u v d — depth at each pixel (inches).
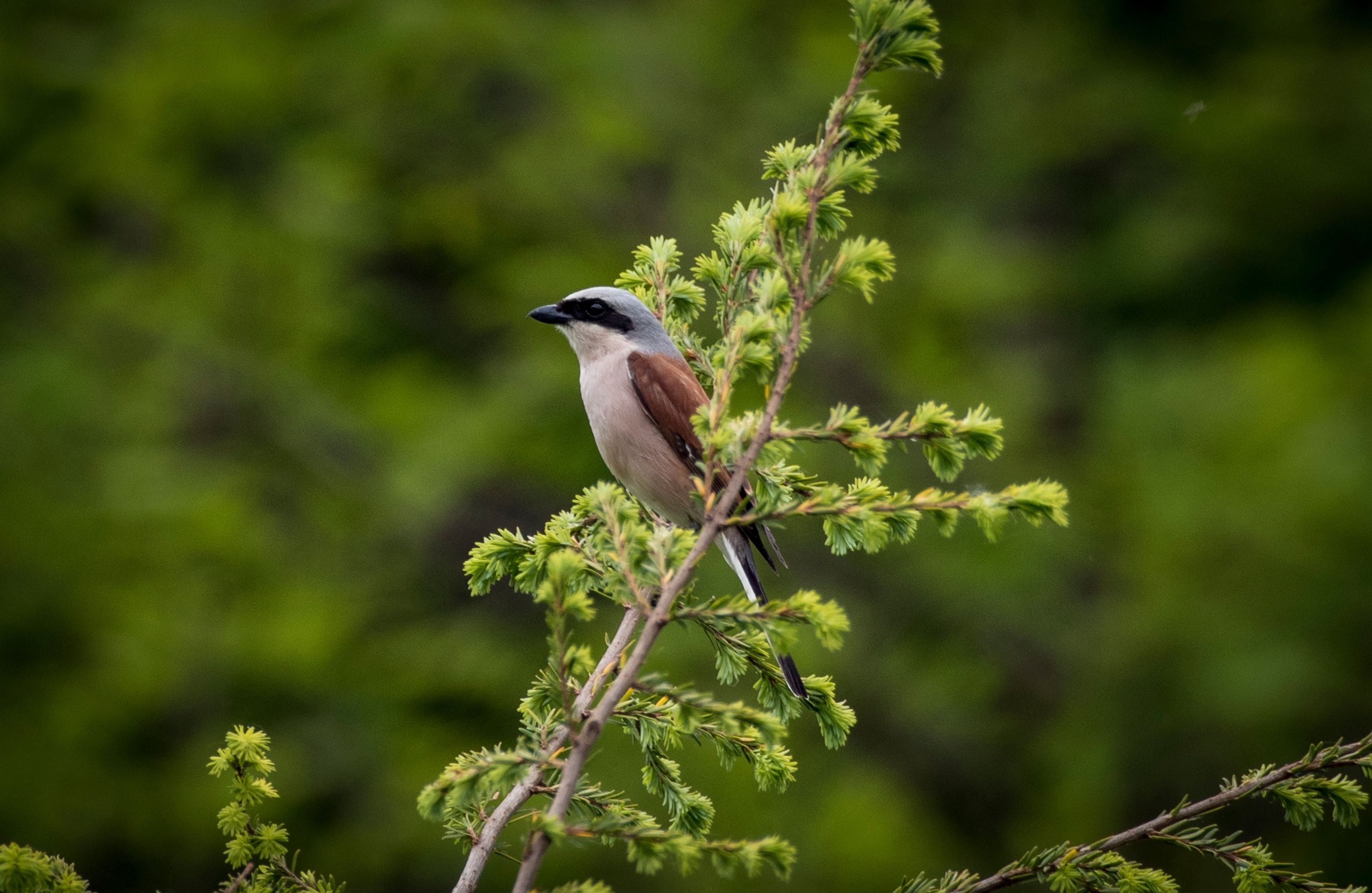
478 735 561.6
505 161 668.1
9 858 138.6
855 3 149.0
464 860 520.4
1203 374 678.5
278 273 619.8
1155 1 807.7
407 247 660.7
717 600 132.8
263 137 673.6
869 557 607.2
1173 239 724.7
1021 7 801.6
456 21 686.5
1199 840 150.7
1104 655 601.6
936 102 754.2
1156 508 625.3
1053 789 588.4
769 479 185.6
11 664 549.3
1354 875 557.6
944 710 587.5
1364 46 789.9
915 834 557.3
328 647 554.9
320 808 538.6
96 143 658.2
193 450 600.4
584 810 153.4
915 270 672.4
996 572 599.8
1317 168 748.6
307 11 705.6
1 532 559.5
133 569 564.7
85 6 706.8
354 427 613.6
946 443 145.6
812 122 694.5
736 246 172.7
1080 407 701.9
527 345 608.4
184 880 526.3
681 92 697.0
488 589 172.2
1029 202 754.8
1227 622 598.5
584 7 737.6
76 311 625.0
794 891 525.0
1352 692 575.5
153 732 546.6
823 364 628.4
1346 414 644.7
